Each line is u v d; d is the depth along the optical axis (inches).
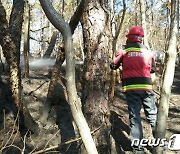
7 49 145.7
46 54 308.3
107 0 131.0
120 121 187.0
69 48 66.3
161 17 559.8
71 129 169.6
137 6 388.8
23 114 158.9
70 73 66.4
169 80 89.4
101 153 125.0
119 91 233.0
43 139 159.3
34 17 609.9
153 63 151.6
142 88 144.2
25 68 225.9
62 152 149.1
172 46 89.9
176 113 206.4
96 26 126.3
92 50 126.5
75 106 66.2
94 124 125.6
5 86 187.5
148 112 146.6
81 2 124.3
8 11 392.5
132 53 147.3
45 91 203.2
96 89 126.3
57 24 65.9
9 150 144.1
